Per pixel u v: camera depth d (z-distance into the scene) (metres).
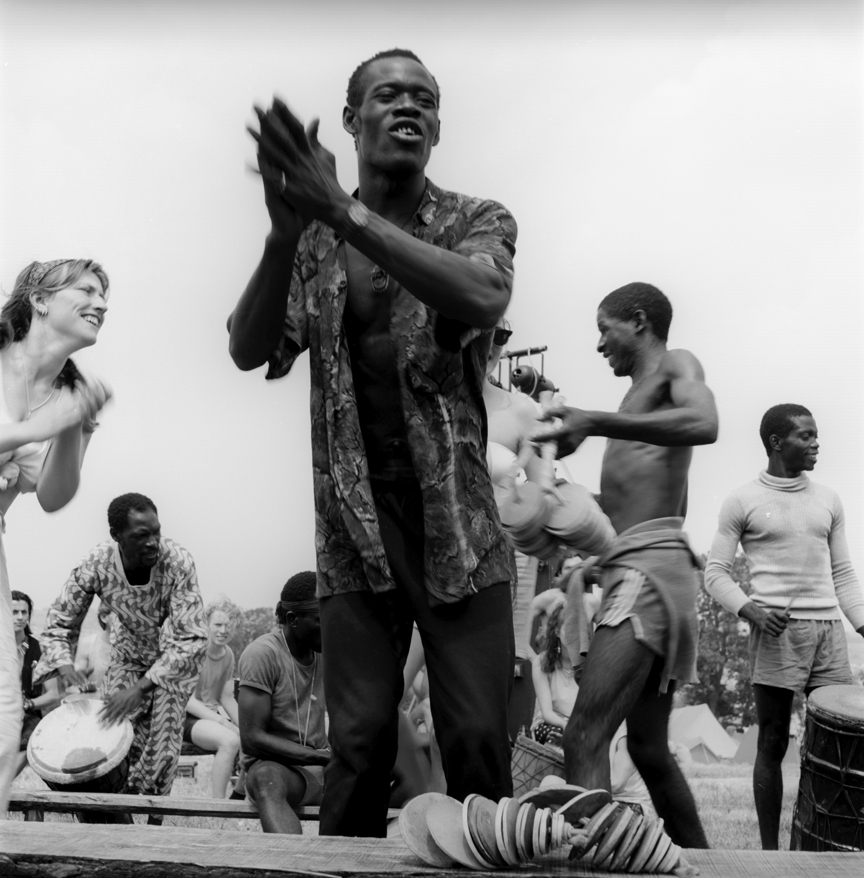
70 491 3.83
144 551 5.09
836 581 5.32
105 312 3.82
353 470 2.52
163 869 1.91
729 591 5.21
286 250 2.35
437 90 2.58
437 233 2.53
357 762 2.50
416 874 1.91
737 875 1.95
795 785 7.50
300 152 2.19
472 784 2.45
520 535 3.35
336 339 2.52
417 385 2.48
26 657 6.79
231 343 2.58
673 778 3.88
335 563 2.57
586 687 3.59
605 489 3.88
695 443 3.47
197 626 5.09
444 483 2.48
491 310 2.31
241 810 4.04
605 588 3.72
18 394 3.69
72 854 1.94
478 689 2.48
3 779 2.92
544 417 3.36
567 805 1.96
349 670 2.54
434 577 2.48
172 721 4.99
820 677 5.16
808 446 5.25
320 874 1.88
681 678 3.77
